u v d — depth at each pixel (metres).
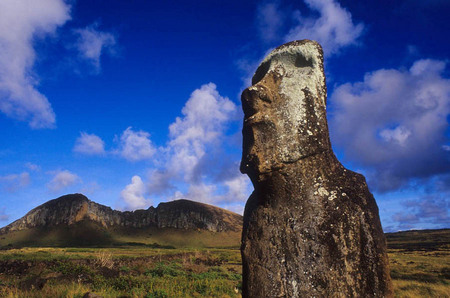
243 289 3.86
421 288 13.14
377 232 3.86
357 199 3.95
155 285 12.02
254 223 3.95
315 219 3.76
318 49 4.36
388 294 3.69
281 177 3.90
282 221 3.80
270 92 4.11
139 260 25.08
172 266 20.41
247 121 4.00
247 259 3.84
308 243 3.68
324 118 4.21
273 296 3.58
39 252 40.62
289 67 4.39
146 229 136.12
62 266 14.80
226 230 142.25
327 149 4.14
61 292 8.90
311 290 3.53
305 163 3.98
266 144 3.92
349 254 3.69
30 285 9.81
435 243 75.25
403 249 63.03
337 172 4.11
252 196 4.43
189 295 10.95
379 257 3.76
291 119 4.05
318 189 3.91
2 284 10.27
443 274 18.80
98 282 11.67
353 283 3.61
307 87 4.20
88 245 114.69
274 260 3.69
